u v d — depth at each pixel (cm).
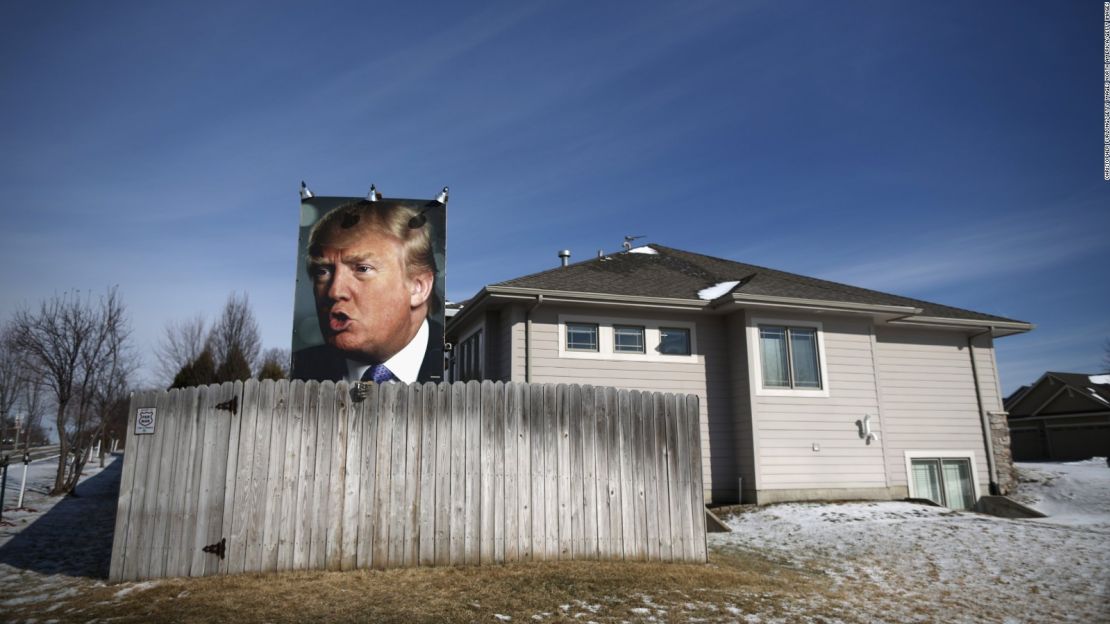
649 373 1485
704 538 878
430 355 1209
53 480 2123
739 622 639
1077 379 3095
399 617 589
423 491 761
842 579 866
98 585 689
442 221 1261
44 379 2286
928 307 1758
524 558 785
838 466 1500
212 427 724
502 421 804
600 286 1517
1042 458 3091
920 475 1656
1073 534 1127
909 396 1688
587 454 833
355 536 732
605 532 823
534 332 1430
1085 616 746
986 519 1265
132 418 725
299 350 1191
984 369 1777
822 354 1541
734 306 1485
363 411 757
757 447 1447
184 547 701
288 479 726
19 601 638
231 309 3138
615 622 610
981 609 764
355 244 1232
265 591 648
